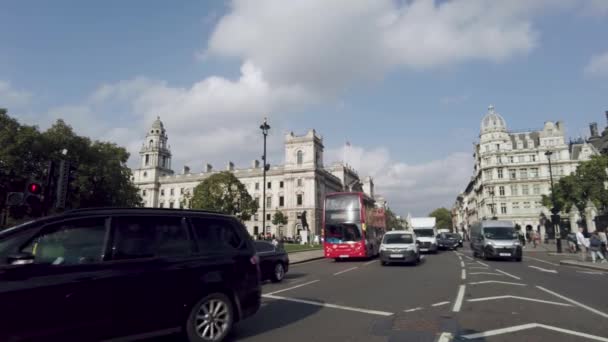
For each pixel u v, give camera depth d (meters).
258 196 92.50
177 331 5.49
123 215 5.48
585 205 41.84
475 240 27.06
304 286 12.55
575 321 7.25
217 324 5.92
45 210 11.99
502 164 78.69
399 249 19.59
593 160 42.84
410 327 6.86
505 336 6.23
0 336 4.14
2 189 34.28
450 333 6.42
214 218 6.57
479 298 9.77
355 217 23.75
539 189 75.44
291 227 86.88
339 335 6.37
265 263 13.80
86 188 40.38
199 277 5.77
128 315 5.04
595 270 17.17
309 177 87.75
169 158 109.62
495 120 83.25
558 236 30.48
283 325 7.10
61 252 4.79
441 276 14.70
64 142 39.69
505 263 21.16
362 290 11.33
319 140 93.50
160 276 5.38
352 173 123.38
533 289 11.24
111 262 5.06
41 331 4.39
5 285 4.25
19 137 34.88
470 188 114.44
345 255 23.41
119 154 47.91
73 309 4.62
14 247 4.52
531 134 82.44
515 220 75.94
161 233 5.71
